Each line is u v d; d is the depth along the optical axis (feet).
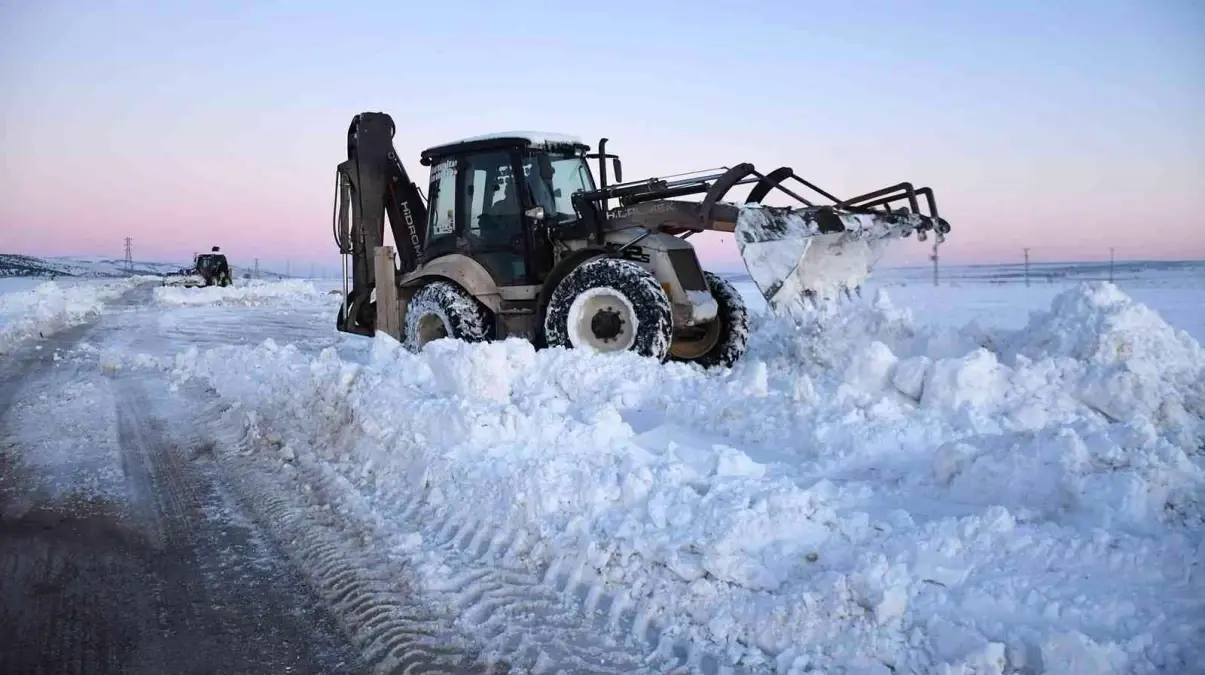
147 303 96.07
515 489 15.19
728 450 15.23
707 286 29.53
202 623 12.32
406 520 16.20
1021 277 121.60
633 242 28.76
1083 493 12.30
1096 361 20.34
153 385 32.91
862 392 19.27
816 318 26.12
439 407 19.30
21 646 11.69
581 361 23.49
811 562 11.59
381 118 36.09
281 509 17.34
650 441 18.31
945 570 10.71
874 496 13.92
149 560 14.76
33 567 14.47
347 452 20.94
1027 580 10.41
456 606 12.50
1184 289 77.87
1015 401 18.86
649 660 10.80
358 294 36.55
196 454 22.18
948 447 14.25
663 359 27.02
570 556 13.44
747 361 29.84
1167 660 9.00
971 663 9.32
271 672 10.89
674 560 12.12
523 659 10.95
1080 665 8.93
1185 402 18.90
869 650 10.00
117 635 11.98
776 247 25.34
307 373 26.25
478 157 31.60
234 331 57.88
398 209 36.22
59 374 36.27
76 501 18.20
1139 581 10.27
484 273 31.12
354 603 12.80
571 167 32.55
